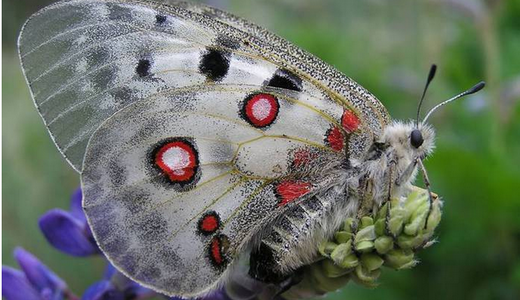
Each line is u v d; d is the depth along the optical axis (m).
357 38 0.30
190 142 0.13
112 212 0.12
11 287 0.14
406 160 0.13
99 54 0.13
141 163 0.13
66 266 0.23
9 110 0.30
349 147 0.13
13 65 0.34
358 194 0.13
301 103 0.13
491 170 0.19
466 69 0.23
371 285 0.12
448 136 0.20
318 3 0.34
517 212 0.19
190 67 0.13
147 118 0.13
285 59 0.13
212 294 0.13
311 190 0.13
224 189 0.13
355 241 0.12
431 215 0.12
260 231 0.13
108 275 0.14
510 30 0.23
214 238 0.13
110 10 0.13
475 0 0.21
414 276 0.19
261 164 0.13
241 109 0.13
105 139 0.13
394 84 0.24
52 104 0.12
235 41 0.13
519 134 0.21
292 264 0.13
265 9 0.33
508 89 0.21
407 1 0.31
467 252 0.19
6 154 0.27
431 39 0.25
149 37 0.13
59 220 0.14
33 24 0.12
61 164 0.26
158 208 0.13
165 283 0.13
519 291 0.19
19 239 0.24
